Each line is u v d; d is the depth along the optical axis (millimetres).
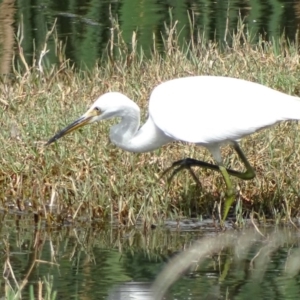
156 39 18203
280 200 11555
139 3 21219
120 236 11055
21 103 13852
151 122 11117
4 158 12359
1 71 16438
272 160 11789
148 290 9109
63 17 20141
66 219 11578
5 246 10602
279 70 14266
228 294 8961
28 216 11789
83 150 12102
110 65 15578
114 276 9547
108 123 12578
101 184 11688
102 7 20969
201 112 10805
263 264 9938
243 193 11781
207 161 12047
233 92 10867
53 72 15352
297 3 20859
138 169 11836
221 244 10688
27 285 9219
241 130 10781
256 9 20391
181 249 10531
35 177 11969
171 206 11672
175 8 20734
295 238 10852
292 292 9008
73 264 9945
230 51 15953
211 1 21375
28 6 21188
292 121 12469
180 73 14508
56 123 12695
